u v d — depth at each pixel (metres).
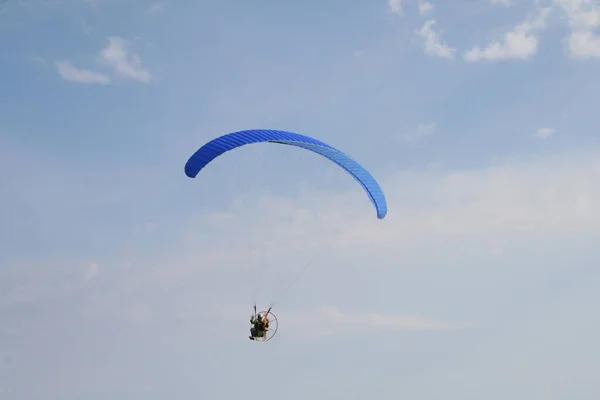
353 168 74.38
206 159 68.06
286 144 71.12
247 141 68.00
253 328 66.69
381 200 75.19
